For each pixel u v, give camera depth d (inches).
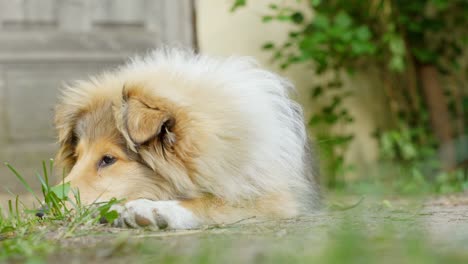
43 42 436.5
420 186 397.7
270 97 247.8
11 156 425.4
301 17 435.5
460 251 128.3
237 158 221.1
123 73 248.2
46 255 144.3
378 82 497.4
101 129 224.4
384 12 477.4
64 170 240.2
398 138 456.8
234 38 463.2
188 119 216.7
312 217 219.8
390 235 152.4
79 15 443.8
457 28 503.8
